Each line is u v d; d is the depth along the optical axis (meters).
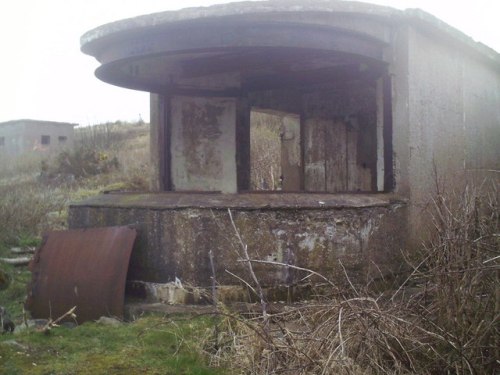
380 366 3.26
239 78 7.62
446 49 6.81
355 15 5.38
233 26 5.04
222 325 3.99
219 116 7.62
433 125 6.46
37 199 11.40
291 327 3.82
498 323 3.49
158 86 7.01
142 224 5.35
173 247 5.15
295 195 5.35
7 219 9.52
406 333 3.47
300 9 4.99
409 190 5.95
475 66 7.62
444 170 6.68
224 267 5.03
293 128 9.48
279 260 5.07
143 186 15.36
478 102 7.70
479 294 3.64
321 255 5.18
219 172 7.61
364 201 5.46
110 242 5.17
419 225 6.05
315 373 3.14
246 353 3.44
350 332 3.38
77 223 6.02
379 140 6.37
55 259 5.38
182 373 3.44
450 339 3.45
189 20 5.01
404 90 5.93
